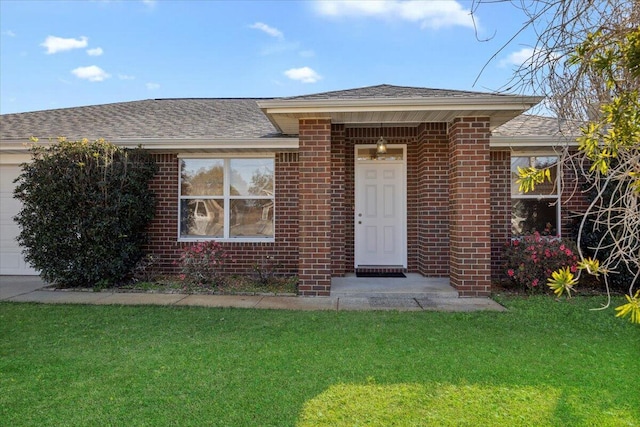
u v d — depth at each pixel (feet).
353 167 29.94
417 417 9.64
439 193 27.99
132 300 21.99
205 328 16.72
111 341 15.03
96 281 25.17
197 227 30.01
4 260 30.37
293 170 29.55
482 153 22.54
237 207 30.01
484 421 9.45
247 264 29.50
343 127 28.91
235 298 22.62
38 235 24.35
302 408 10.07
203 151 29.37
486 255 22.59
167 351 13.96
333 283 25.81
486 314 18.85
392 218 30.40
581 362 12.98
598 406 10.14
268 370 12.33
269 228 29.94
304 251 23.12
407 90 24.97
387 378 11.75
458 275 22.94
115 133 30.17
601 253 23.76
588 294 23.22
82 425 9.28
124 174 25.38
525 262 23.71
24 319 18.01
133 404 10.24
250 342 14.90
